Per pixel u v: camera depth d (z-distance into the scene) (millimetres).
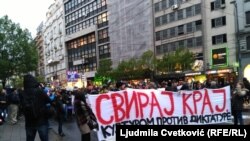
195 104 10359
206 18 50750
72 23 85312
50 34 105312
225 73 45438
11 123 18062
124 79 54469
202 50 51188
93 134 13031
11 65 54969
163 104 9750
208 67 49344
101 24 72688
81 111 8211
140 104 9320
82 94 8305
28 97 7496
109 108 8875
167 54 50594
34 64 57781
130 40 64438
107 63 58906
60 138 12656
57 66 98375
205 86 24875
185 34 53969
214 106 10680
